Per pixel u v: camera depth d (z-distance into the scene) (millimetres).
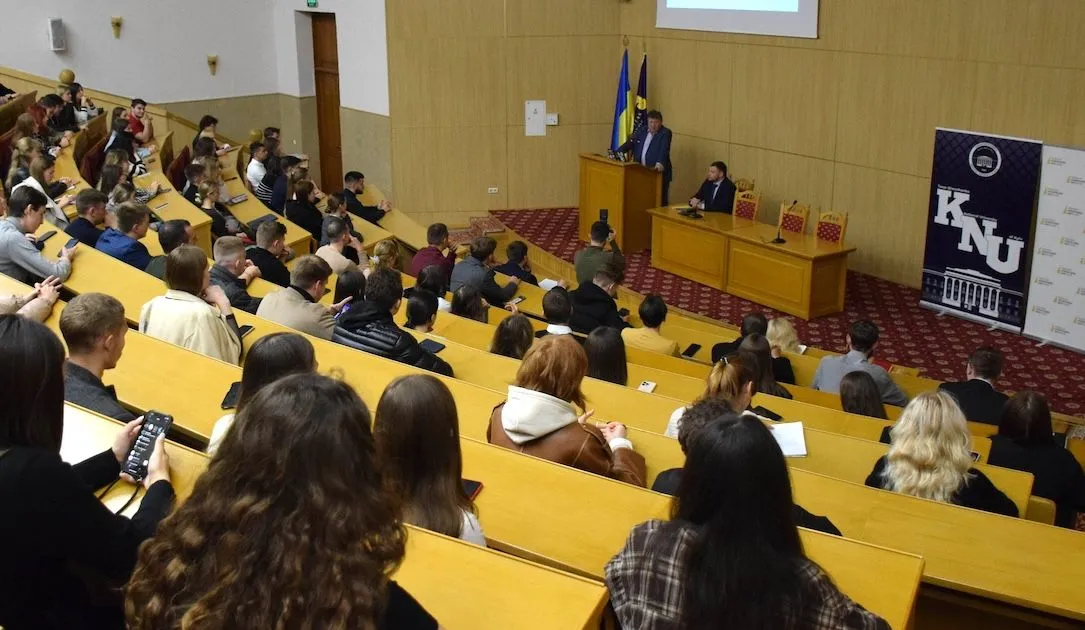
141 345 3943
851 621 1674
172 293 4227
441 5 13094
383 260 7473
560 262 11617
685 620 1706
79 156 10344
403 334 4664
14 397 1850
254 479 1396
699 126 12461
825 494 3223
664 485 3049
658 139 11547
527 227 13047
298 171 10062
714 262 10531
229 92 15016
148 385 3660
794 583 1665
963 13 9375
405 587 2090
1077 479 4145
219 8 14664
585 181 12125
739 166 12062
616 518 2752
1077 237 8523
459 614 2021
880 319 9609
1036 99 8922
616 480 2973
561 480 2918
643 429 3992
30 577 1812
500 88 13469
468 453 3059
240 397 2580
